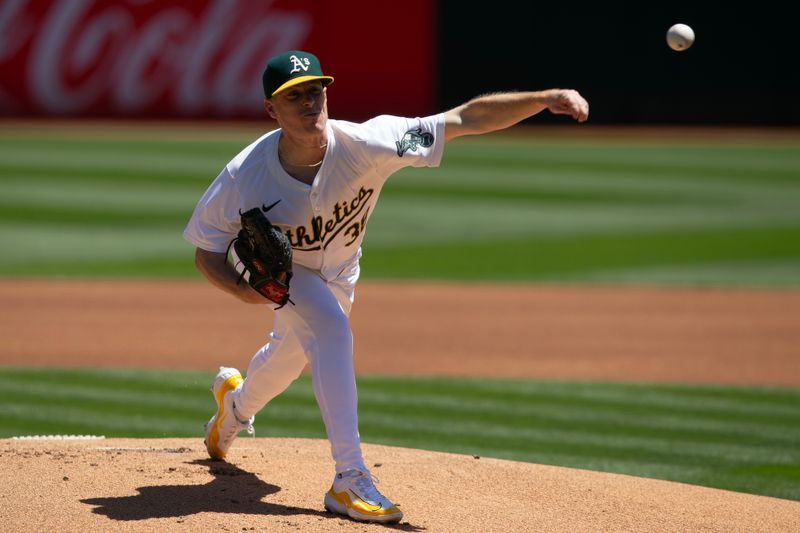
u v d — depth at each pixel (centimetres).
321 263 1560
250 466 1752
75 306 4125
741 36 10825
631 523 1512
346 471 1462
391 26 10231
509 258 5309
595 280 4819
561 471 1809
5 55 9988
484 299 4400
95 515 1409
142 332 3672
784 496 1961
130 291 4456
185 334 3644
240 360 3259
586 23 10825
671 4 10838
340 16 10156
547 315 4088
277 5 10056
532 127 11256
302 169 1478
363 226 1575
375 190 1538
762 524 1562
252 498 1541
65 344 3453
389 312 4131
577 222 6344
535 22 10712
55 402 2694
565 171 8300
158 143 8944
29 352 3331
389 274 4928
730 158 9038
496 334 3728
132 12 9994
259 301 1512
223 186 1498
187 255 5259
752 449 2333
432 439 2394
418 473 1739
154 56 10069
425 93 10356
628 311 4178
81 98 10081
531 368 3219
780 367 3250
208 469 1703
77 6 9956
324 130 1441
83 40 10012
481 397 2848
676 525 1520
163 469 1684
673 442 2391
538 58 10781
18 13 9950
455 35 10488
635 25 10894
